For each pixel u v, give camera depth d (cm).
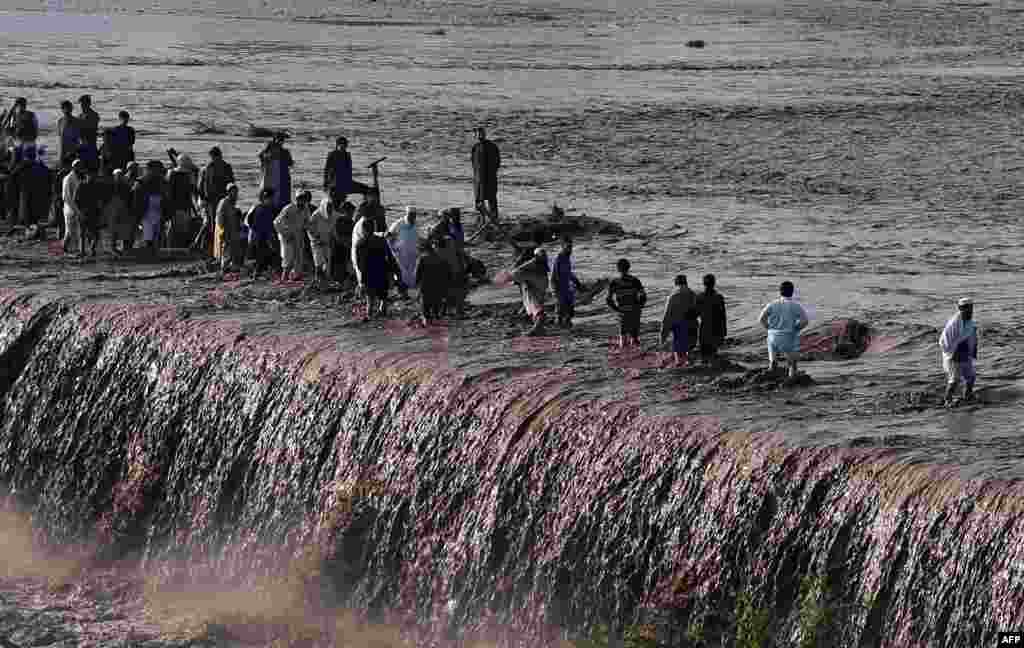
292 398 7462
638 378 6912
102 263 10094
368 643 6556
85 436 8200
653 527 6006
